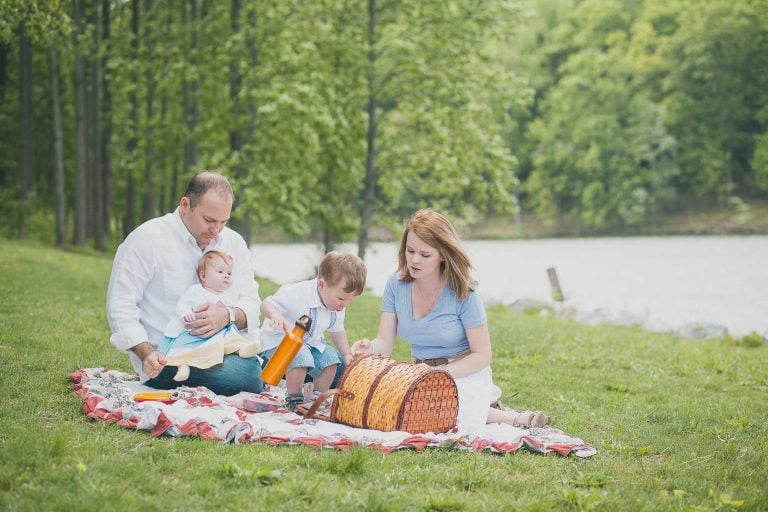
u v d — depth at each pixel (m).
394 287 6.07
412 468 4.64
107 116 28.80
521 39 80.25
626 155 69.56
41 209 27.42
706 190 68.44
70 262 17.14
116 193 35.03
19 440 4.62
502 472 4.71
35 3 12.84
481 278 31.73
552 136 73.94
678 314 21.27
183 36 22.38
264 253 45.66
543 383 8.23
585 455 5.19
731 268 33.62
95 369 6.61
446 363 6.05
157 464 4.48
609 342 11.70
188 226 6.15
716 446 5.67
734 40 68.50
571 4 83.75
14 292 11.66
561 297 18.25
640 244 52.62
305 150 21.09
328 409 5.99
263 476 4.32
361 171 24.11
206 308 6.07
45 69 29.22
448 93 21.95
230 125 21.17
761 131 69.12
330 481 4.36
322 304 6.05
